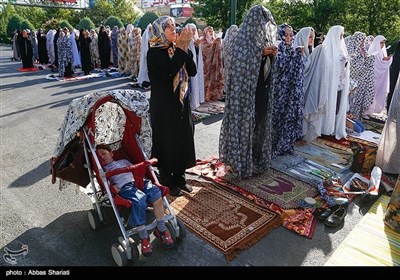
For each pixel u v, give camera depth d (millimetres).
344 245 2803
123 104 2709
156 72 3141
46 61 13484
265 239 2877
